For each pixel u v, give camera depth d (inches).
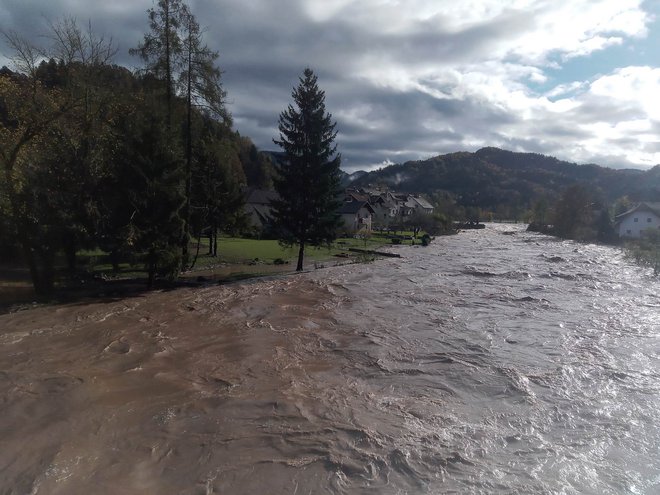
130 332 566.6
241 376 426.0
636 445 311.7
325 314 684.7
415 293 869.8
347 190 3378.4
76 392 381.4
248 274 1090.1
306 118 1163.3
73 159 762.2
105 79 816.9
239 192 1307.8
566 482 267.0
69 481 262.5
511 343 547.2
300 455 291.1
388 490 257.9
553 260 1462.8
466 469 278.2
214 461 284.0
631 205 2940.5
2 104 738.2
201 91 952.3
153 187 800.3
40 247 741.9
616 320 665.0
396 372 444.8
